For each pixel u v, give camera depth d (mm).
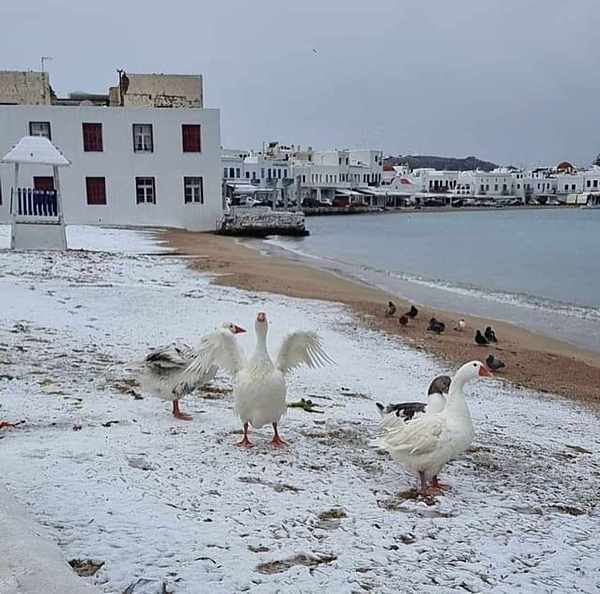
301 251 46562
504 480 7273
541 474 7656
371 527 5418
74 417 7871
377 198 141875
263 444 7590
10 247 29172
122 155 49938
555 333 20672
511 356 16562
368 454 7633
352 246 53375
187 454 6879
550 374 15234
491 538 5426
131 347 12805
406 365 14227
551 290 30156
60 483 5555
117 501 5297
